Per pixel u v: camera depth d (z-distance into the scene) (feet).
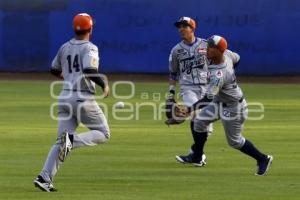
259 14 340.18
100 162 136.15
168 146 157.69
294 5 340.18
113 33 345.31
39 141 163.53
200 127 128.77
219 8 340.39
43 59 348.38
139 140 166.71
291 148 154.40
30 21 347.56
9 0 347.15
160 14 343.46
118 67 346.95
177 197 103.60
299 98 264.31
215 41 116.57
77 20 107.76
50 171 105.70
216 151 150.41
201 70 139.95
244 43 341.62
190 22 139.64
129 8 344.08
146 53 345.72
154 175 122.52
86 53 106.73
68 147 105.09
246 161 138.00
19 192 106.42
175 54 140.67
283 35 341.00
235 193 106.63
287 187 111.65
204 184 114.21
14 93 277.44
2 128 185.26
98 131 109.09
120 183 114.83
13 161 135.95
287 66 342.23
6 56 350.43
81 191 107.65
